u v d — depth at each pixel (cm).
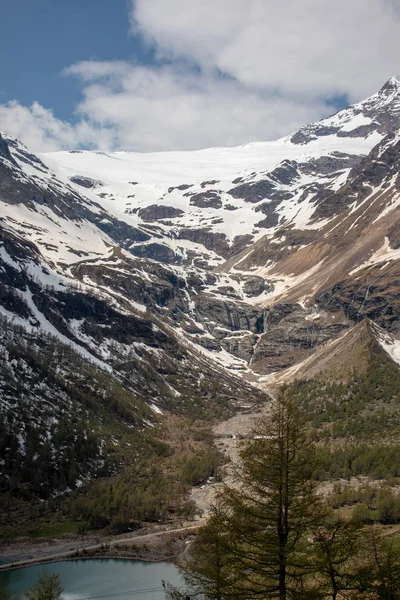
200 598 7788
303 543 5838
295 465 5697
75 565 13488
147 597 11344
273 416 5916
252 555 5716
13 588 12150
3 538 14988
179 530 15638
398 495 14625
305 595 5644
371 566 6034
